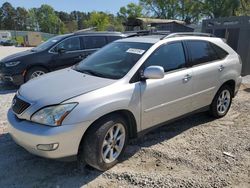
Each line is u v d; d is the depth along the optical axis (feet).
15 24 377.91
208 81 15.76
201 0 162.30
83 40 29.32
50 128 10.03
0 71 26.81
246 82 29.96
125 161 12.33
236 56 18.13
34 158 12.50
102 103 10.77
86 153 10.85
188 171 11.57
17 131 10.66
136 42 14.40
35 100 10.77
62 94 10.79
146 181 10.81
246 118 17.95
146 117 12.71
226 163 12.25
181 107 14.48
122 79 11.95
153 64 13.11
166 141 14.38
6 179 10.94
